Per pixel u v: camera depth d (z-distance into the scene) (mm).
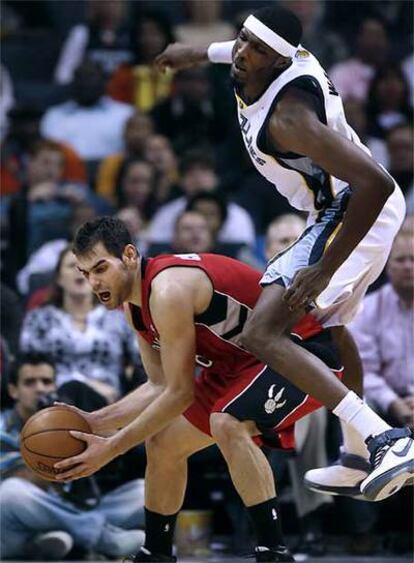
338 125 11102
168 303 11141
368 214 10555
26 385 15500
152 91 25641
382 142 24078
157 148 23188
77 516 15141
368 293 18750
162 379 11945
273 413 11477
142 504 15445
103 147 24422
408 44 27750
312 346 11531
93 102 24672
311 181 11234
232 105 24125
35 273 18578
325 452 15656
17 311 17375
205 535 15914
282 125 10773
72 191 21656
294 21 10969
